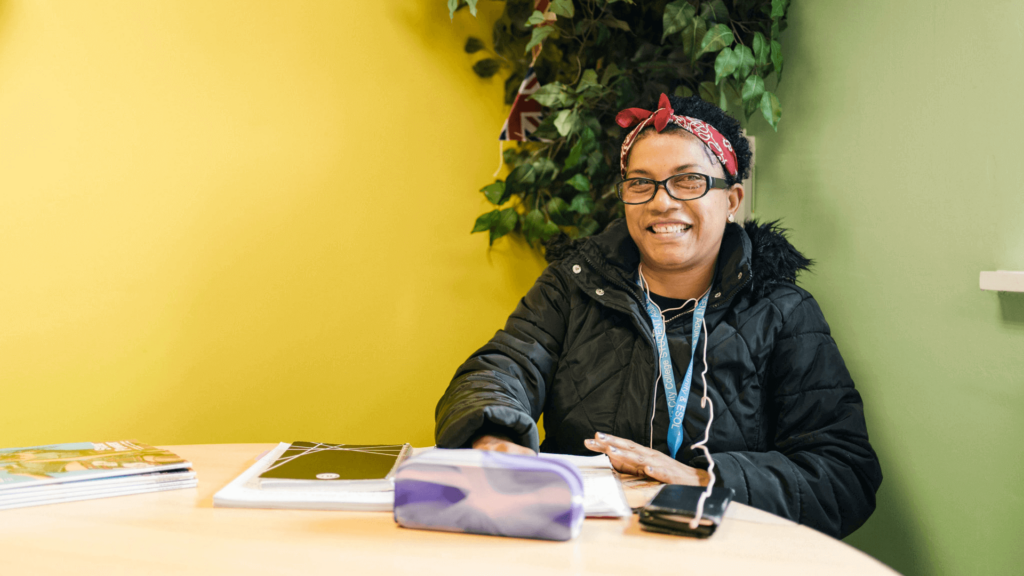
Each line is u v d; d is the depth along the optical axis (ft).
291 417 6.43
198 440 6.17
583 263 4.60
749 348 4.18
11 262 5.57
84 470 3.00
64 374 5.74
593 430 4.25
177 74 5.90
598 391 4.31
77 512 2.77
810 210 5.71
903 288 4.90
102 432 5.87
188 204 6.00
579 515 2.52
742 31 5.90
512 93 6.77
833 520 3.58
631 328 4.39
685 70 6.09
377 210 6.56
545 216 6.56
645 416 4.13
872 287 5.16
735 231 4.37
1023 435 4.08
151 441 6.02
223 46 6.02
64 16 5.58
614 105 6.31
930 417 4.72
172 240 5.98
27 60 5.51
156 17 5.82
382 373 6.68
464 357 6.93
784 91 5.94
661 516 2.57
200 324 6.11
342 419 6.59
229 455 3.71
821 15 5.56
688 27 5.51
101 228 5.78
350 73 6.40
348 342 6.56
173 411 6.07
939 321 4.63
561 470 2.52
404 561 2.30
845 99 5.36
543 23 6.41
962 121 4.46
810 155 5.70
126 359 5.90
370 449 3.59
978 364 4.36
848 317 5.38
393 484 2.97
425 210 6.71
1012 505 4.16
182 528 2.59
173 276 5.99
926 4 4.69
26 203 5.58
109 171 5.77
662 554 2.38
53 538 2.49
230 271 6.16
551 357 4.56
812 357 4.21
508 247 6.93
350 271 6.52
